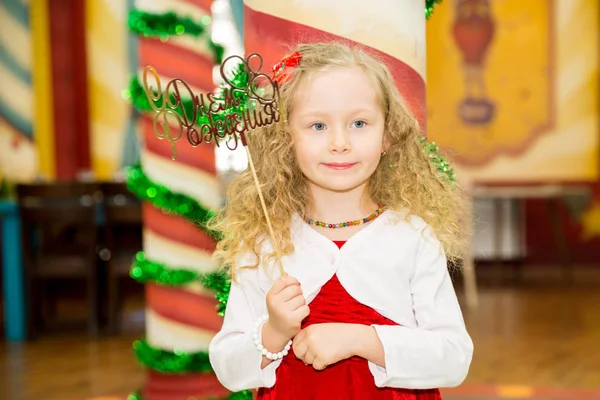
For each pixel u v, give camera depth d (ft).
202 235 9.52
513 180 24.91
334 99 3.84
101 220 17.06
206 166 9.45
